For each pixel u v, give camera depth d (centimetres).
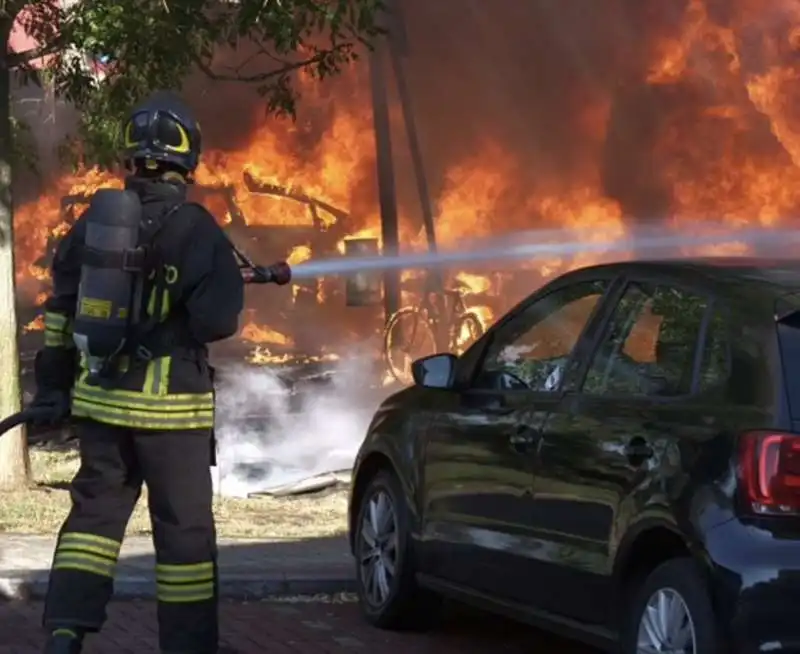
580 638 616
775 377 545
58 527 980
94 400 593
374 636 756
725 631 528
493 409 692
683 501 552
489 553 673
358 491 812
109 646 708
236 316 598
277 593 833
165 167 606
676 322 609
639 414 595
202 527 598
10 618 762
